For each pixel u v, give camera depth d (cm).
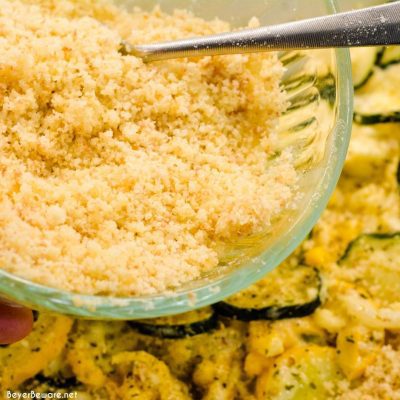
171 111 37
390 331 44
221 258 35
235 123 38
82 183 34
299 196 36
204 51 37
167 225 34
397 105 49
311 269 46
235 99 38
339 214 48
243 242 35
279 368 42
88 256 32
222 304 43
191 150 36
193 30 40
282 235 34
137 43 39
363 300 44
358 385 43
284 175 36
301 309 44
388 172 49
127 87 37
